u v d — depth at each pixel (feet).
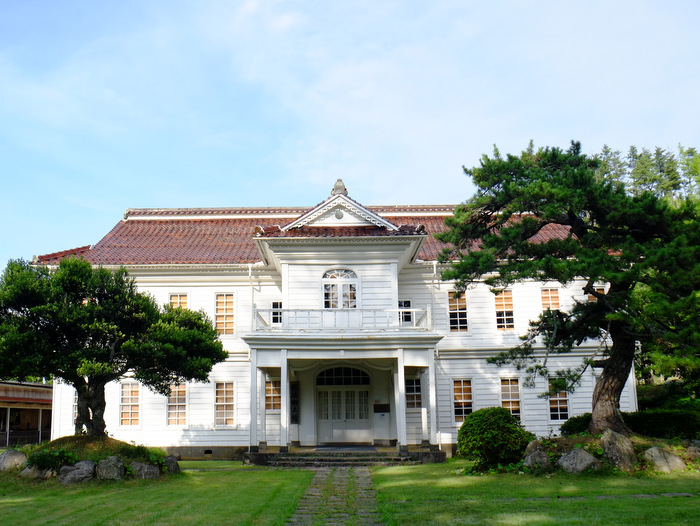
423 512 39.73
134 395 88.07
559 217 59.67
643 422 66.85
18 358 54.03
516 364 66.18
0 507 43.27
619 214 55.98
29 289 55.11
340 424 86.43
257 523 36.96
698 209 62.08
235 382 88.48
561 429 73.41
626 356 62.39
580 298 91.71
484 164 63.52
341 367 87.56
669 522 35.63
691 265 51.34
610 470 53.88
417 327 78.02
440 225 103.91
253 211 107.76
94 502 44.50
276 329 77.71
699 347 49.34
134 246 94.94
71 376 57.67
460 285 61.93
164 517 38.83
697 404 81.25
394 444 84.48
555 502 42.63
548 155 63.31
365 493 48.73
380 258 83.30
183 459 85.25
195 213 106.93
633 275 52.26
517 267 56.44
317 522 37.52
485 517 37.86
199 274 90.58
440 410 88.48
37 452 54.75
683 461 55.77
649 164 192.54
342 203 83.97
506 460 59.11
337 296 82.58
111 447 57.77
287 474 61.16
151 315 60.44
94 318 56.75
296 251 82.94
